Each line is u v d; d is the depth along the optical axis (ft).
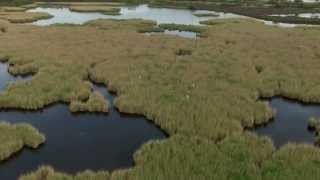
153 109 81.05
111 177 53.93
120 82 98.58
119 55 127.24
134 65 113.80
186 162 57.36
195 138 66.13
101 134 73.87
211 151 61.11
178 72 107.14
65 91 92.68
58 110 85.61
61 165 61.52
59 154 65.36
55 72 106.63
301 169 55.83
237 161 58.39
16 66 113.50
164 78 101.50
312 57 129.70
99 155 65.26
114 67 111.75
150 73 106.32
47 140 70.74
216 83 97.45
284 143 70.74
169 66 113.60
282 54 133.28
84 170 59.93
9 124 72.49
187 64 115.96
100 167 61.00
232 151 61.57
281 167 56.54
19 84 95.71
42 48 135.74
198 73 106.32
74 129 76.02
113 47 139.95
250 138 66.85
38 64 114.93
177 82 98.22
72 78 102.32
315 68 115.55
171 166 56.18
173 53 132.36
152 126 77.61
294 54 133.59
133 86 95.45
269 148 63.05
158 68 111.34
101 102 85.40
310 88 97.40
